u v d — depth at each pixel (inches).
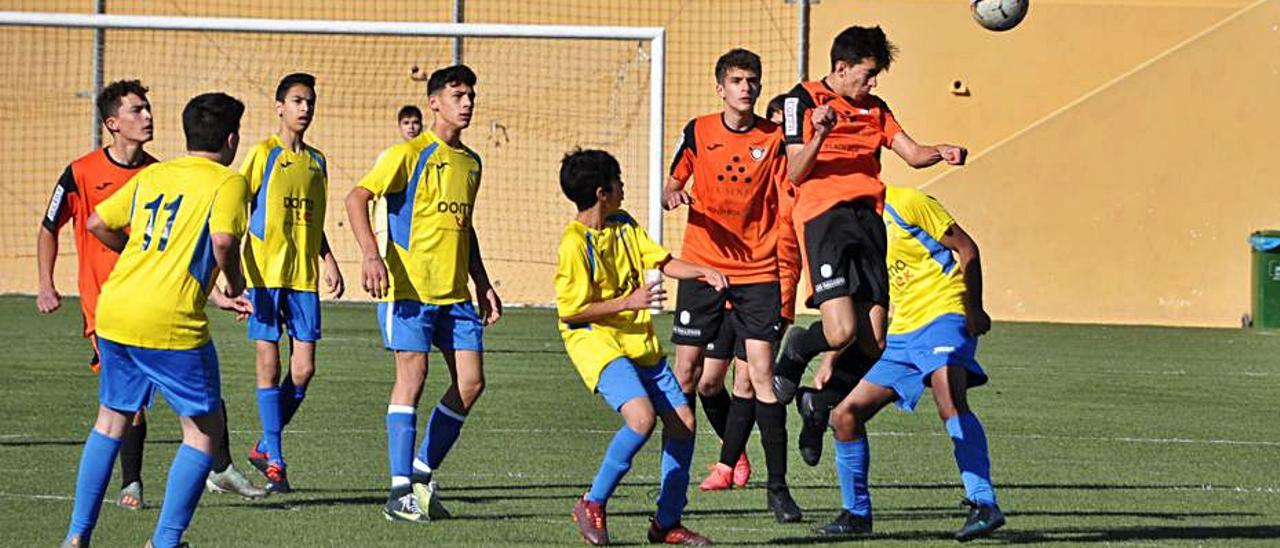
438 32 1818.4
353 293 2418.8
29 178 2400.3
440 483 884.6
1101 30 2406.5
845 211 753.6
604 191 708.7
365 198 791.1
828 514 807.7
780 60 2428.6
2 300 2266.2
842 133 765.3
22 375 1391.5
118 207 639.1
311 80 922.1
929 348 723.4
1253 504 846.5
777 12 2425.0
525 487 875.4
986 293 2385.6
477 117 2425.0
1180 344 1993.1
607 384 690.2
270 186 895.7
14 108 2393.0
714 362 910.4
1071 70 2406.5
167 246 624.1
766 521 783.7
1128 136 2365.9
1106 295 2373.3
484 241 2428.6
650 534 706.8
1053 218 2370.8
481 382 800.3
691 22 2440.9
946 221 730.2
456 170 805.2
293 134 917.2
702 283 871.1
